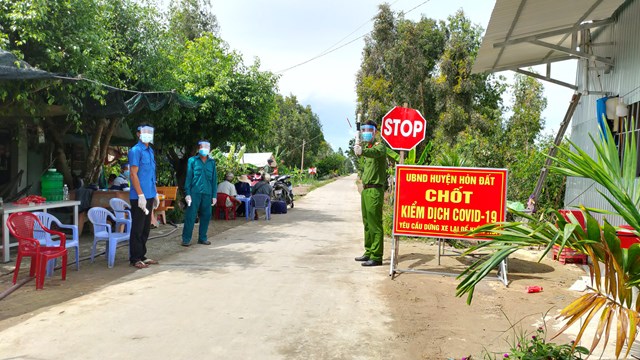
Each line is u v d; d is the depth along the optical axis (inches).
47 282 218.2
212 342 145.3
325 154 2807.6
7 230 256.5
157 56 375.2
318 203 755.4
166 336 149.9
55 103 312.2
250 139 548.7
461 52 860.6
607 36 310.2
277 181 629.3
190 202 317.1
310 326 161.0
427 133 911.0
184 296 195.2
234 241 344.2
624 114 272.8
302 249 312.0
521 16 261.7
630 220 100.8
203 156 322.3
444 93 863.1
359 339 149.9
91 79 272.7
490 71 396.8
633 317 91.0
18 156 395.5
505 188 227.6
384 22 929.5
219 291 203.2
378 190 260.2
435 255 294.0
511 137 589.0
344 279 228.5
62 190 328.5
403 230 238.5
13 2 249.0
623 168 111.7
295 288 210.1
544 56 373.1
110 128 423.2
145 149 258.7
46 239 229.6
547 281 229.5
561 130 364.2
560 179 398.6
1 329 154.8
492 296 202.7
